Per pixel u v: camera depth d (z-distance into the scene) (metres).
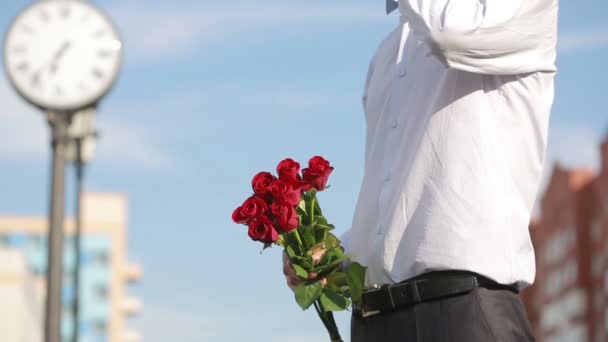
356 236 3.88
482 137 3.64
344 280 3.88
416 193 3.68
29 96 15.91
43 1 16.30
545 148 3.69
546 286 87.75
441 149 3.67
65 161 14.00
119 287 100.62
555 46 3.71
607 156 79.94
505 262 3.55
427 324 3.61
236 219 3.91
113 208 102.75
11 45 16.19
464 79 3.69
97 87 16.12
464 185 3.61
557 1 3.66
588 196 82.00
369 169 3.88
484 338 3.53
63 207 13.76
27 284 59.12
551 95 3.72
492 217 3.58
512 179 3.65
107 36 16.31
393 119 3.85
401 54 3.88
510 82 3.68
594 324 81.25
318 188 3.95
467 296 3.55
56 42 16.06
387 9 4.05
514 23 3.58
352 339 3.88
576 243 82.75
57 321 13.25
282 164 3.96
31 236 95.94
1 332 55.34
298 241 3.92
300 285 3.89
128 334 106.69
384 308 3.70
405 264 3.67
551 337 86.94
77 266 18.28
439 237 3.60
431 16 3.61
